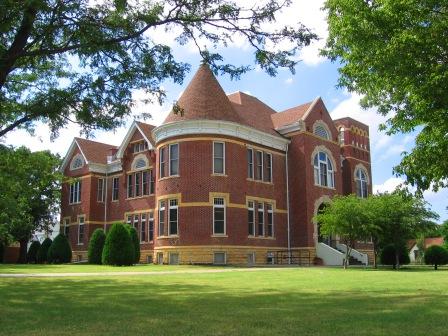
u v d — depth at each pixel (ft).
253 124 133.80
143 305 35.55
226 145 119.34
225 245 114.93
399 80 38.45
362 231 104.83
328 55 45.78
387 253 126.52
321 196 139.13
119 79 45.11
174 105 48.44
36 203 165.48
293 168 138.21
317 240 134.00
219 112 119.55
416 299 38.14
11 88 57.36
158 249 118.32
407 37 35.22
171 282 58.80
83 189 160.45
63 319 29.14
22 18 38.45
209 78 122.62
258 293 44.09
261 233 126.62
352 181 162.30
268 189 130.62
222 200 117.08
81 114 46.14
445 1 35.53
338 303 35.73
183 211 114.73
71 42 43.34
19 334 24.29
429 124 38.68
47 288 51.16
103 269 92.38
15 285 55.16
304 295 41.86
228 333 23.72
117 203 154.51
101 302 37.81
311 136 140.26
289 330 24.38
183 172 116.26
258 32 42.63
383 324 26.09
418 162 39.34
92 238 123.75
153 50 44.60
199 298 40.14
